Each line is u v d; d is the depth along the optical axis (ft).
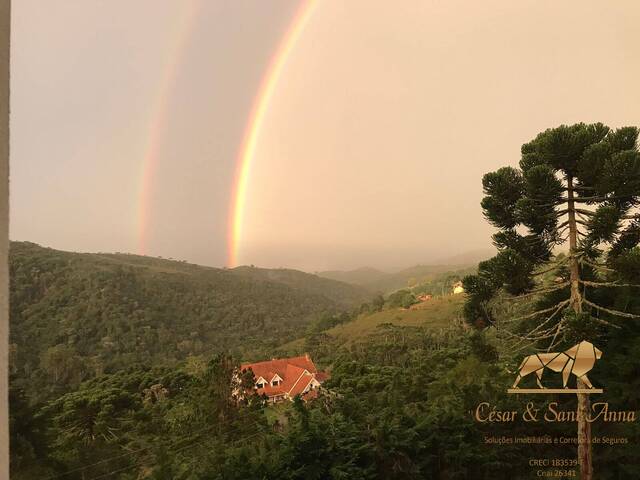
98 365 202.80
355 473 30.73
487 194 34.88
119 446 57.26
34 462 42.27
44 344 259.60
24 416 43.21
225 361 69.21
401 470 32.63
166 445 52.39
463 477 35.24
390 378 97.91
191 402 74.59
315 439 31.94
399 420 36.50
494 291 33.09
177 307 396.37
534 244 34.27
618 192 29.91
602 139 32.78
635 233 31.63
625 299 36.22
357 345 252.83
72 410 83.15
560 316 34.68
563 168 32.73
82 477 44.24
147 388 116.78
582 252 31.09
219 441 47.11
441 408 40.01
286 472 30.12
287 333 392.27
